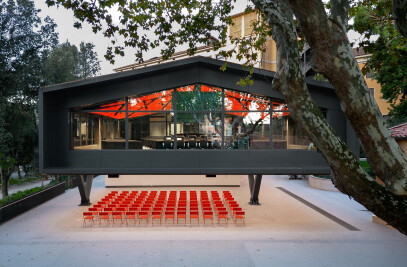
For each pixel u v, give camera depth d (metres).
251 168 14.12
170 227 14.23
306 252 11.01
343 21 4.27
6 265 9.84
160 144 14.35
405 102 19.33
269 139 14.41
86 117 14.30
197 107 14.48
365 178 4.32
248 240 12.37
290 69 4.58
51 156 14.06
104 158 14.18
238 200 20.61
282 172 14.11
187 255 10.69
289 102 4.68
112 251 11.09
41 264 9.91
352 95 4.18
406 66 17.14
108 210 14.91
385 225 14.56
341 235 13.09
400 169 4.00
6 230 13.84
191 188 25.48
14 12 24.69
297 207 18.50
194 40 10.20
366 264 9.90
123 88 14.27
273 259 10.34
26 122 26.83
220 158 14.26
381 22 10.28
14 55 24.89
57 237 12.77
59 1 8.12
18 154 27.52
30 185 32.50
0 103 24.11
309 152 14.28
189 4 8.98
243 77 14.36
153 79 14.35
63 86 13.66
